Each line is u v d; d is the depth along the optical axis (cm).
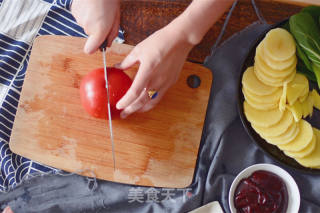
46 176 134
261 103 126
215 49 139
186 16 105
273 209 124
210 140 135
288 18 130
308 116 130
